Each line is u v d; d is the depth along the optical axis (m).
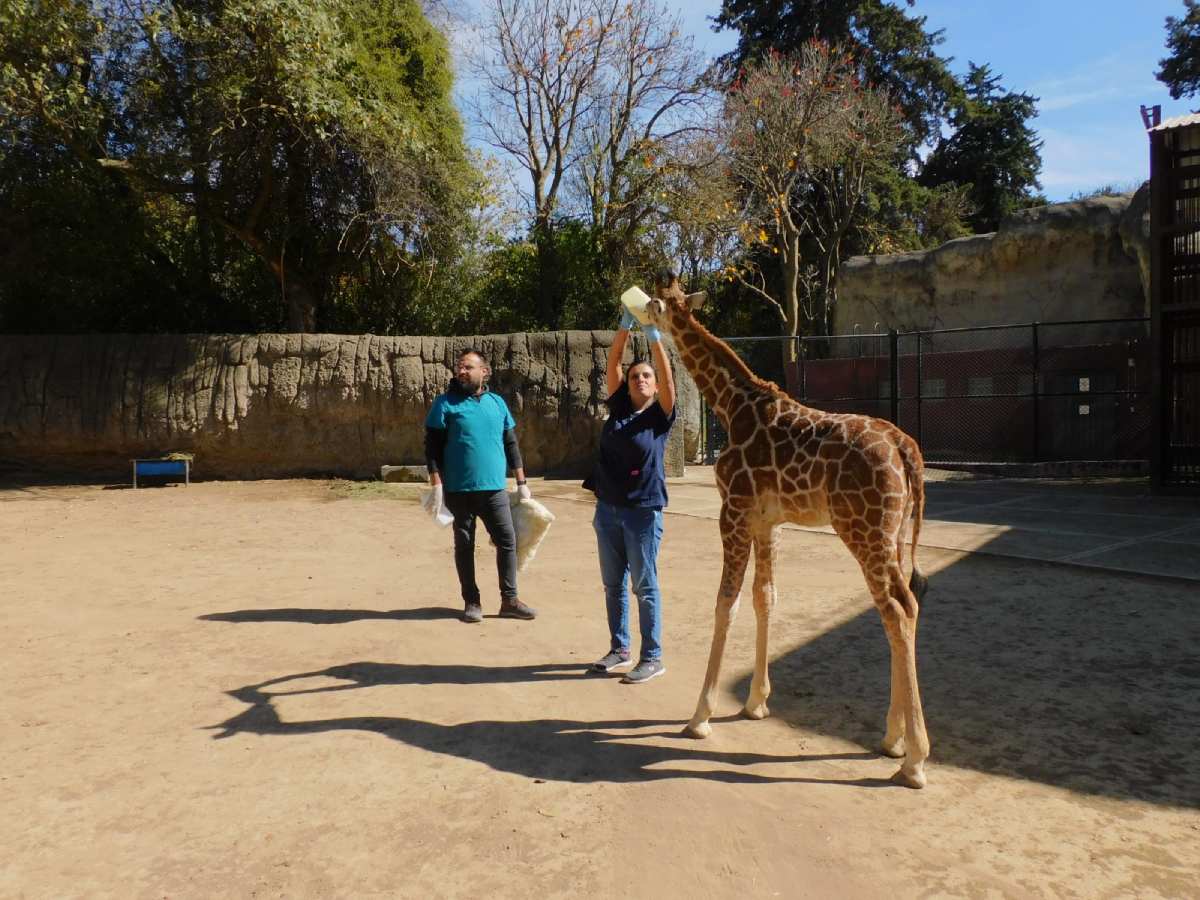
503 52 22.59
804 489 3.48
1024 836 2.89
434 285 18.44
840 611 5.87
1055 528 8.71
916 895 2.56
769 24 30.39
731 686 4.46
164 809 3.19
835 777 3.38
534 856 2.83
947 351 17.92
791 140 23.50
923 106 31.53
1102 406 15.09
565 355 14.77
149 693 4.43
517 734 3.86
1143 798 3.14
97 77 14.71
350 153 15.63
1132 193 16.66
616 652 4.75
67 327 15.98
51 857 2.86
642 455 4.44
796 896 2.58
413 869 2.76
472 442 5.75
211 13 13.61
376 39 16.41
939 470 14.73
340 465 14.95
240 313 17.38
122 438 14.32
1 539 9.11
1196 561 6.97
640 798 3.22
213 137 13.86
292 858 2.84
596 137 23.22
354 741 3.80
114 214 15.12
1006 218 17.75
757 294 31.03
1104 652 4.83
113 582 7.05
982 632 5.29
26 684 4.57
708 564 7.66
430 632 5.54
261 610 6.12
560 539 9.04
